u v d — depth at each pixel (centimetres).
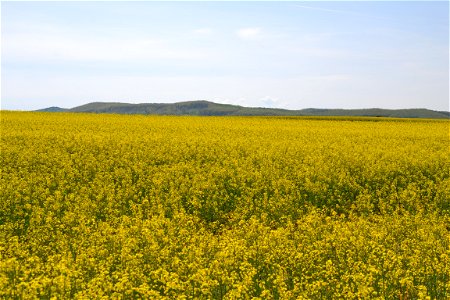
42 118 4816
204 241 1153
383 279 936
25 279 875
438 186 1902
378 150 2680
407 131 4181
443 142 3344
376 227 1312
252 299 818
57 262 1023
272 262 1030
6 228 1332
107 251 1073
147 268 1002
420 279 937
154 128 3912
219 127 4203
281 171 2100
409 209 1650
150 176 1964
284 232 1233
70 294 861
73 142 2756
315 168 2111
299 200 1731
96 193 1764
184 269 978
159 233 1196
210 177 1939
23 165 2183
